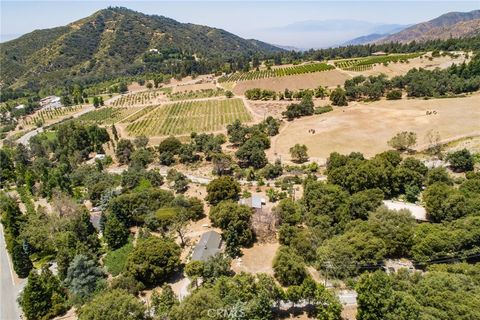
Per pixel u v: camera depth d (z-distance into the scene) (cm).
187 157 16100
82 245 9019
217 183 11450
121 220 10669
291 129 18625
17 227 10650
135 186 13450
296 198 11325
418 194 10512
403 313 5509
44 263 9638
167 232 10212
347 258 7556
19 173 16388
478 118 16262
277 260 7681
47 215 11275
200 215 11044
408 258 7988
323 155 14962
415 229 8188
